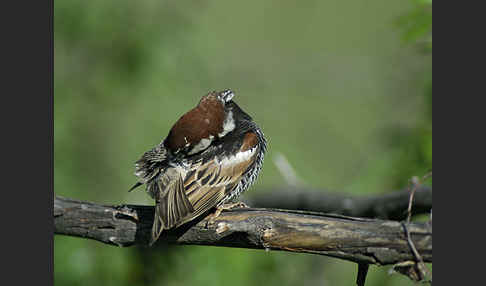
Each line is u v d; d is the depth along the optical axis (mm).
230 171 7855
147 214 7117
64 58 14000
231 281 11266
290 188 11914
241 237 6891
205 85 15070
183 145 7703
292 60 17453
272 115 17297
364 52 17953
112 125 14406
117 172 14312
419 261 6332
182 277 11648
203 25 15641
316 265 12617
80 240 11641
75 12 13570
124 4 13953
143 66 13953
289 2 18281
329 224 6559
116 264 11734
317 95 17125
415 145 10875
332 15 18469
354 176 12602
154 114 14375
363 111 17188
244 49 17703
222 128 8172
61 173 13336
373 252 6438
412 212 9703
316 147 16875
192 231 7129
